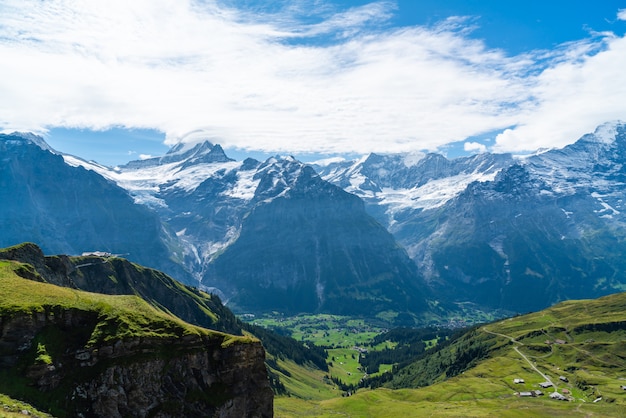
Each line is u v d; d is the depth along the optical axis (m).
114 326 128.75
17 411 99.50
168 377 129.12
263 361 149.88
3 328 116.56
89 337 125.31
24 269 149.88
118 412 117.62
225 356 141.88
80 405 114.38
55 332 123.06
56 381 115.19
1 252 167.88
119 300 142.25
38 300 127.06
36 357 115.25
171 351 132.75
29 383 111.56
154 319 138.00
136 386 122.69
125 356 124.81
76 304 131.00
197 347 137.88
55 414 108.75
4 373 111.56
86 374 119.19
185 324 143.50
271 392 148.38
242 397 139.75
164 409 123.56
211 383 137.00
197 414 128.38
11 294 126.81
